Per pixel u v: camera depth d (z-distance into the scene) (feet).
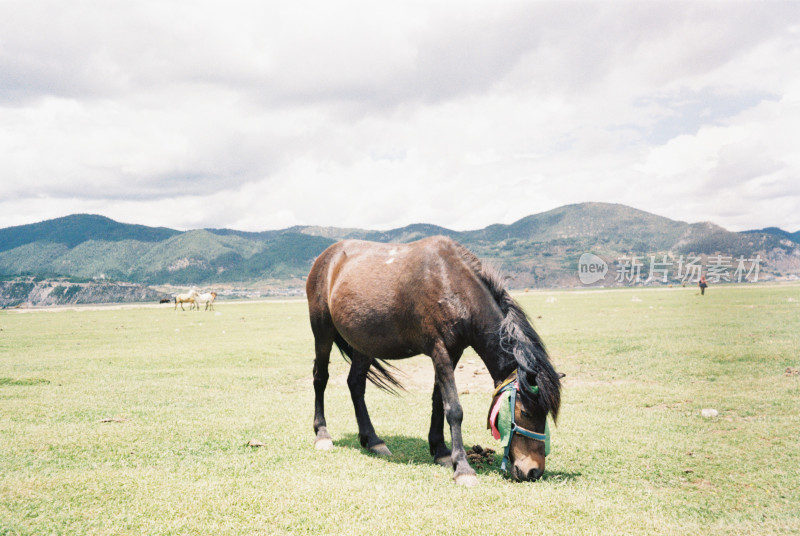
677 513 13.51
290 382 37.88
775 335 49.19
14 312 184.14
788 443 19.69
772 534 12.20
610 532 12.17
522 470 15.69
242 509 13.29
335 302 20.36
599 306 117.50
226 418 25.13
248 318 118.93
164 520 12.52
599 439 21.02
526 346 15.99
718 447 19.60
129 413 25.57
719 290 192.85
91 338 69.97
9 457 17.58
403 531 12.09
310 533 11.98
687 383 32.71
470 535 11.94
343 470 17.02
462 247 18.48
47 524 12.19
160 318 124.47
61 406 26.81
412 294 17.97
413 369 43.78
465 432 22.86
